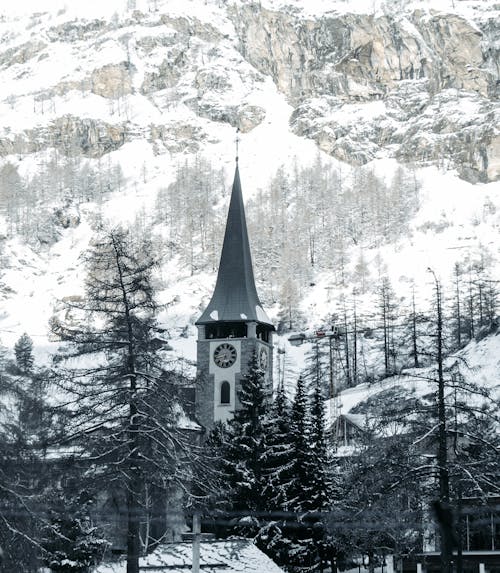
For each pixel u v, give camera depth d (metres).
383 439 74.31
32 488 71.81
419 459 73.38
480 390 75.19
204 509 82.00
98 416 78.38
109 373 80.44
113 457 77.38
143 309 83.12
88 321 86.62
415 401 75.50
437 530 70.62
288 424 131.75
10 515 67.50
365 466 73.94
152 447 78.50
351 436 155.25
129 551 78.50
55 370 79.50
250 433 130.12
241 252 195.00
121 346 81.31
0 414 71.38
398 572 126.81
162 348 83.44
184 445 80.00
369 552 128.38
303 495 126.31
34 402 74.31
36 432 75.38
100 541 100.56
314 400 134.38
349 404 192.88
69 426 77.88
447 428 73.75
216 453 87.44
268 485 125.12
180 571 96.88
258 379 136.50
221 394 186.50
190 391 84.00
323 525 112.69
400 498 73.44
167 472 78.19
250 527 122.88
